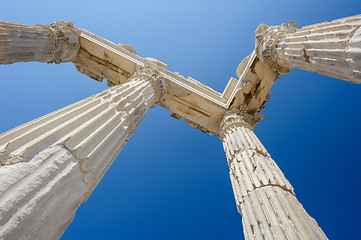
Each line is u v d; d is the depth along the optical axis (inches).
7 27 413.1
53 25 534.6
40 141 157.8
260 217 252.7
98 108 257.8
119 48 565.6
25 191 121.8
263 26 472.1
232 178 359.6
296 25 418.9
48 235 132.1
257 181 301.4
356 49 219.5
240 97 524.1
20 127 160.1
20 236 109.6
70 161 168.6
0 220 103.3
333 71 263.1
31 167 136.6
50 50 503.2
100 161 208.8
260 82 510.6
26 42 439.8
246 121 507.8
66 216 152.3
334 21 277.9
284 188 293.4
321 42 275.4
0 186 113.0
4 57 400.8
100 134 225.9
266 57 444.5
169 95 552.7
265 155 372.8
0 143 138.8
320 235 230.1
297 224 232.4
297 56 331.9
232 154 391.2
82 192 173.3
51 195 138.3
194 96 541.6
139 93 384.8
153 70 509.0
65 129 189.2
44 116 191.0
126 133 287.6
